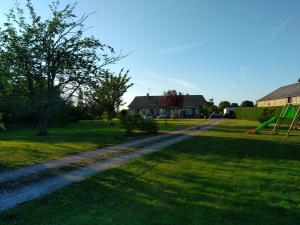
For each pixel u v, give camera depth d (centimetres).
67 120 4756
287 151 1691
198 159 1460
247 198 866
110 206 807
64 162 1420
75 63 2903
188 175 1132
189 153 1631
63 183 1048
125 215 738
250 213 754
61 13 2891
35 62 2784
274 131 2923
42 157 1554
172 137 2519
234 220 712
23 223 697
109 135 2733
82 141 2245
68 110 4597
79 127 4288
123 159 1489
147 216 731
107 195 905
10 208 794
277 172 1177
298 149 1766
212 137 2483
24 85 2847
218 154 1598
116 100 4612
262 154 1593
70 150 1789
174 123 4984
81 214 747
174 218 716
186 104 10112
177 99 7556
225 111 9006
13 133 3559
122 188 977
